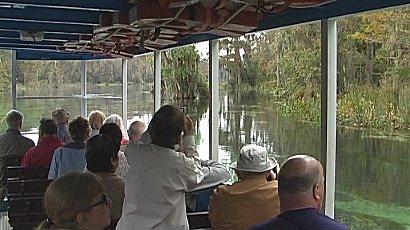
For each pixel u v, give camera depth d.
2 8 4.47
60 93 9.35
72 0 3.68
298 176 1.95
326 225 1.89
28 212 4.30
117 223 2.83
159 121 2.69
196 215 3.12
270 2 3.01
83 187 1.49
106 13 4.47
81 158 4.21
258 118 4.63
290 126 4.16
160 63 7.15
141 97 8.05
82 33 5.70
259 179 2.83
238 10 3.32
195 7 3.44
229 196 2.83
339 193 3.56
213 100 5.34
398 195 3.17
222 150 5.27
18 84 9.02
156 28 4.19
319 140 3.79
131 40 5.57
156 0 3.53
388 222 3.24
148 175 2.67
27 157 5.02
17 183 4.31
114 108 8.98
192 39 5.66
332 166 3.57
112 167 3.05
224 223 2.85
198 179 2.79
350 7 3.24
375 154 3.32
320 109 3.67
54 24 5.64
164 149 2.70
